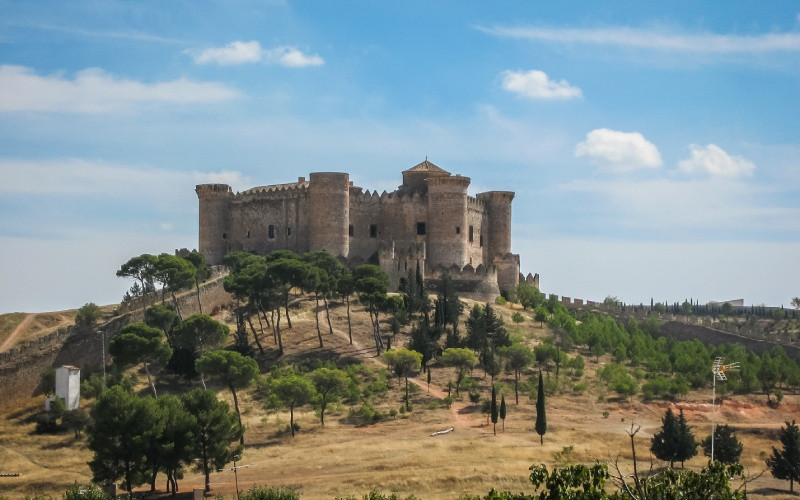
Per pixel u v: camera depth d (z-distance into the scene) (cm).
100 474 6831
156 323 10512
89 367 9975
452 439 7812
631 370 11069
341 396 9331
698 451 8006
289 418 8769
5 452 8025
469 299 13438
